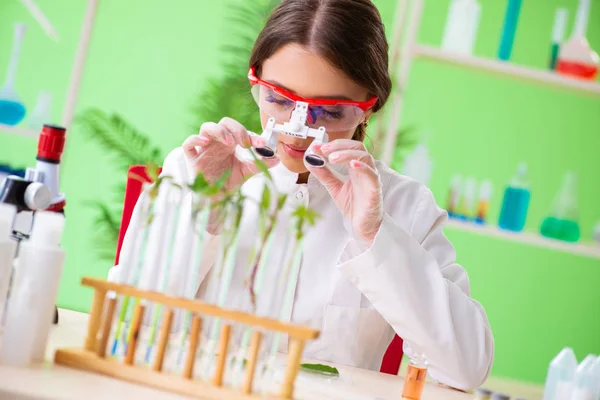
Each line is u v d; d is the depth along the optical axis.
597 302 4.71
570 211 3.52
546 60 4.71
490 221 4.67
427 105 4.71
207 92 4.18
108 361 1.09
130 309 1.17
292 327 1.04
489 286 4.71
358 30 1.58
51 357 1.14
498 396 1.61
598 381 1.63
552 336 4.71
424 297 1.59
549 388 1.75
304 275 1.86
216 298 1.14
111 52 4.91
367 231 1.58
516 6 3.56
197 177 1.14
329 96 1.55
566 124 4.72
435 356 1.61
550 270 4.71
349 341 1.84
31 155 4.84
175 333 1.41
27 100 4.89
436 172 4.71
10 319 1.05
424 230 1.92
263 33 1.64
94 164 4.88
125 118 4.90
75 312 1.64
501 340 4.71
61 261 1.08
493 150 4.71
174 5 4.93
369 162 1.51
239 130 1.51
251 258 1.11
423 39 4.75
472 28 3.54
